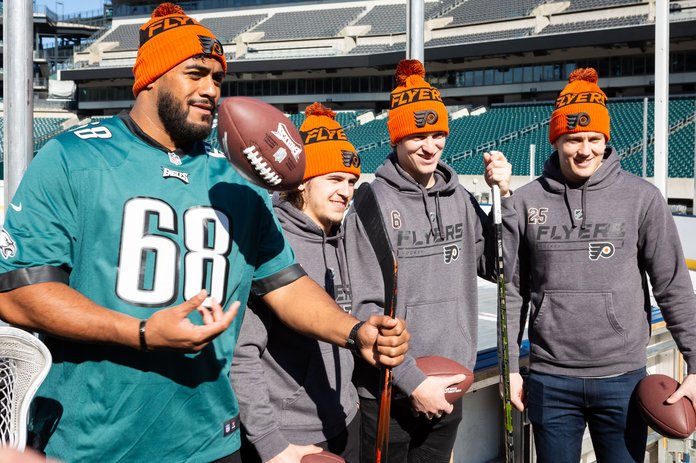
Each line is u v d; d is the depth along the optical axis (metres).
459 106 30.61
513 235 2.54
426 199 2.32
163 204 1.42
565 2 28.28
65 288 1.29
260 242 1.64
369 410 2.25
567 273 2.46
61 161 1.34
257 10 36.66
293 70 32.50
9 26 2.94
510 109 29.03
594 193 2.46
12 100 2.95
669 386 2.38
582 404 2.46
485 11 30.98
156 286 1.39
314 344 2.02
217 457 1.51
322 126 2.19
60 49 44.38
